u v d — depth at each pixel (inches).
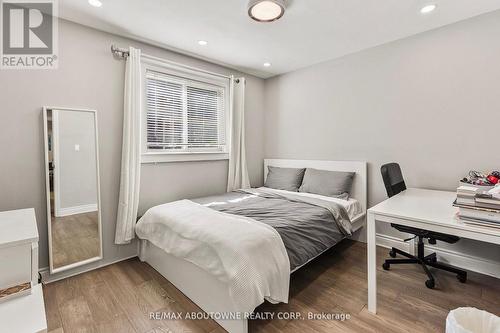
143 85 104.7
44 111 79.7
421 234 81.0
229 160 136.5
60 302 71.6
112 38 95.1
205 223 71.9
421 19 86.1
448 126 91.5
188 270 72.7
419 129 98.3
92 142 90.0
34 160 79.5
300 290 77.2
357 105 115.8
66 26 84.7
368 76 111.6
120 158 97.9
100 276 86.2
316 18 84.7
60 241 83.6
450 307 67.5
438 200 76.5
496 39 81.0
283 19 85.4
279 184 134.6
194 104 125.2
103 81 93.0
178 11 80.0
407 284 79.5
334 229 89.3
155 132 110.3
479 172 83.2
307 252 75.0
